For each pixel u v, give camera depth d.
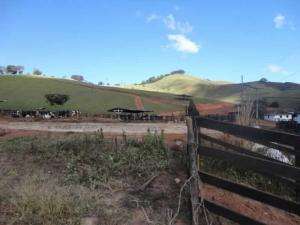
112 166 10.12
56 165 10.87
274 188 9.12
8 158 11.77
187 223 7.68
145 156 10.57
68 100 105.69
